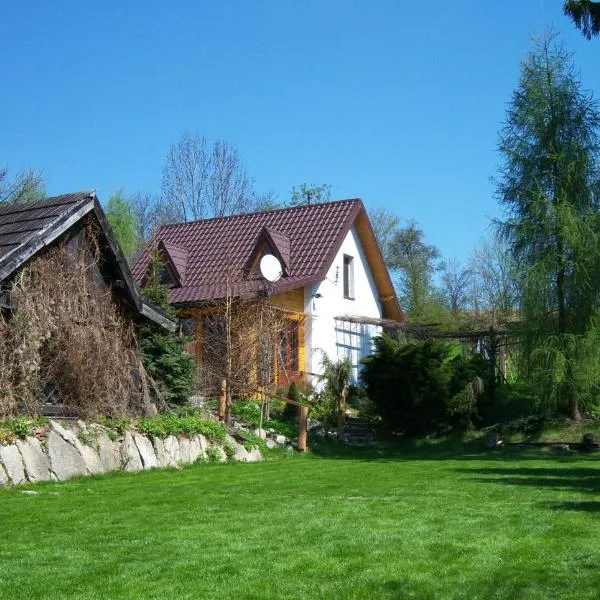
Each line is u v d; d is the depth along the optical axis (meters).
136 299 19.73
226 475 16.45
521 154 27.50
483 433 27.25
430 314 49.00
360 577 7.46
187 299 29.55
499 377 30.91
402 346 28.11
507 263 27.92
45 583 7.40
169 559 8.21
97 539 9.25
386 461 20.83
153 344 23.05
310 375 31.27
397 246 57.84
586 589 6.98
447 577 7.43
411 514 10.60
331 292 33.31
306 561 8.05
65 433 15.97
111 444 16.97
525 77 27.52
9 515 11.05
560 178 27.08
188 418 20.16
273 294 28.73
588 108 27.23
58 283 17.69
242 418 24.66
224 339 26.48
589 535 8.92
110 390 18.17
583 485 14.10
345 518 10.36
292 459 21.72
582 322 27.14
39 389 16.78
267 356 26.53
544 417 27.44
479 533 9.19
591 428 26.45
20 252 16.58
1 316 16.42
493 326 30.91
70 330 17.69
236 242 34.22
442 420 27.52
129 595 7.02
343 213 33.97
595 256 26.62
